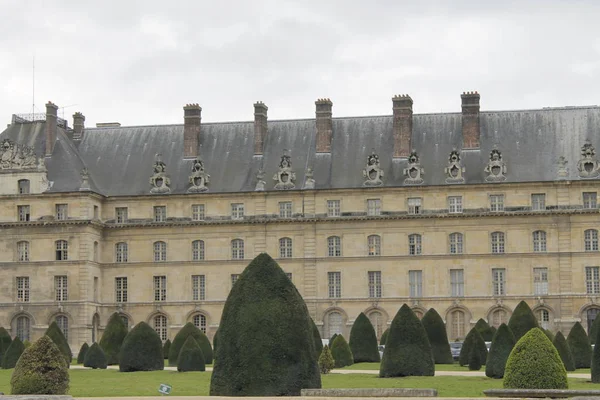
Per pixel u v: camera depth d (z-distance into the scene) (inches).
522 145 5270.7
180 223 5359.3
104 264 5423.2
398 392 2413.9
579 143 5231.3
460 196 5162.4
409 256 5172.2
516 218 5108.3
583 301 5027.1
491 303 5088.6
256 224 5300.2
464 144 5295.3
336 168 5334.6
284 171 5319.9
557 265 5064.0
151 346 3801.7
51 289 5280.5
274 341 2509.8
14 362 4168.3
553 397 2383.1
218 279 5319.9
